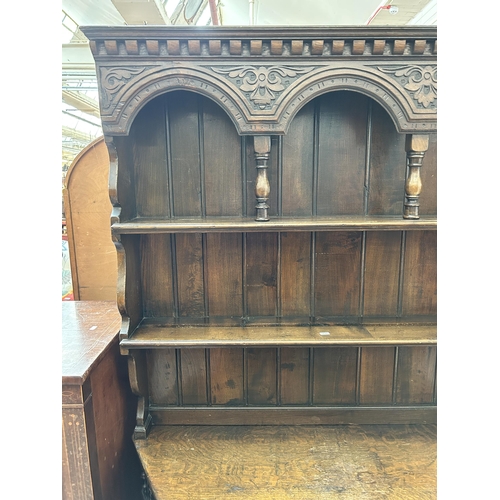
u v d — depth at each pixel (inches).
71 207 61.6
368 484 37.8
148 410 47.6
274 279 47.1
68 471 35.2
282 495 36.5
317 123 44.0
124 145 41.1
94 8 88.3
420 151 38.7
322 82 36.8
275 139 44.1
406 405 48.4
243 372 48.1
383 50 36.0
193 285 47.2
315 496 36.4
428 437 45.4
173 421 48.2
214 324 45.6
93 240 62.4
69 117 199.0
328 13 90.7
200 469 39.9
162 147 44.3
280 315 47.9
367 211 45.7
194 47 35.6
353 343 40.8
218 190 45.2
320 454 42.3
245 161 44.6
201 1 96.7
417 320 46.6
